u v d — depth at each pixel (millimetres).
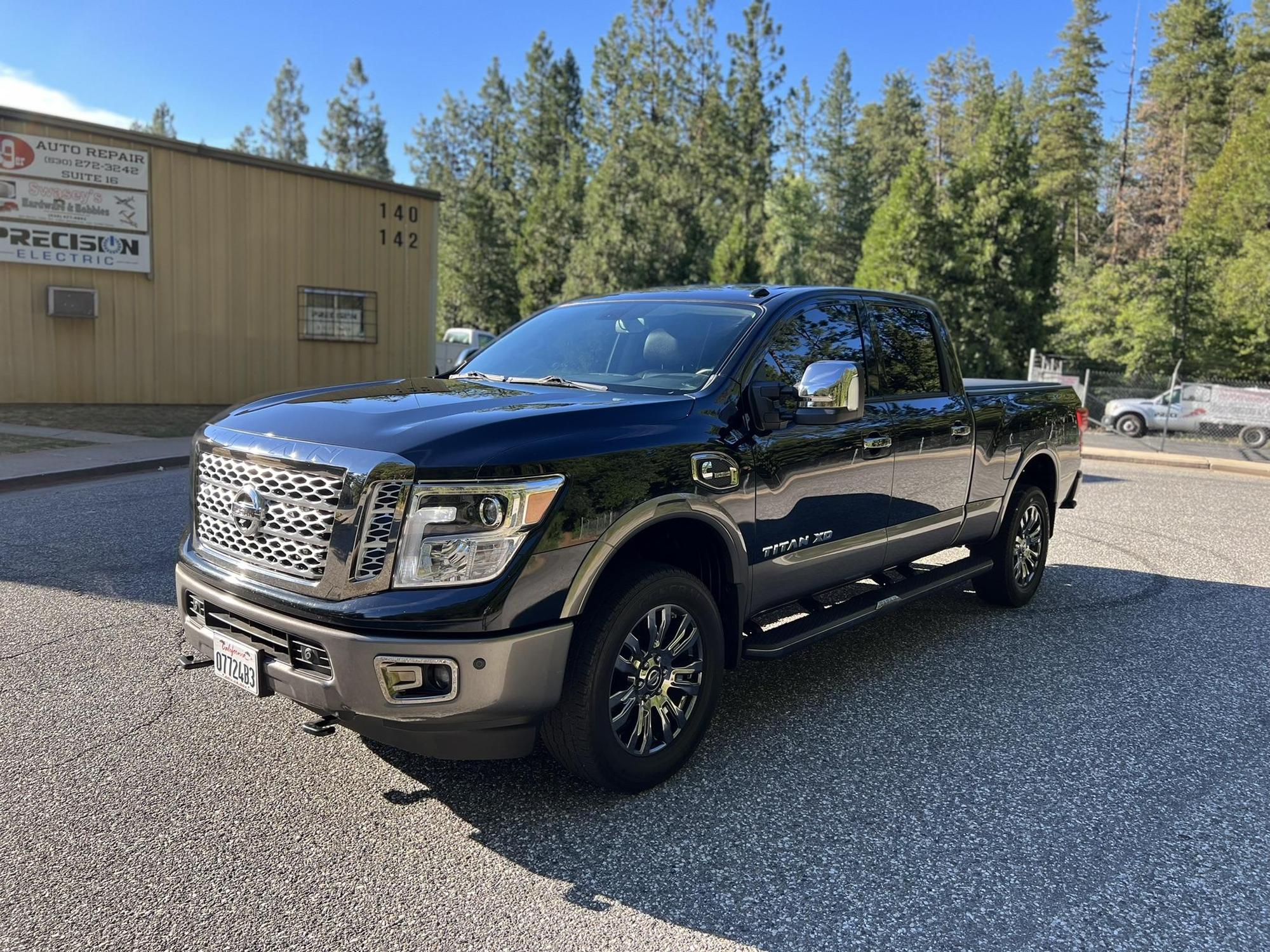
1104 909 2836
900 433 4633
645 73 56156
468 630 2857
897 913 2795
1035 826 3326
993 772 3748
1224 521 9922
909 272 31344
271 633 3086
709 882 2926
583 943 2609
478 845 3102
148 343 16656
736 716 4277
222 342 17500
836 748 3951
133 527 7629
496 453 2938
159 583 5996
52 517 8008
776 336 4109
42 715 4008
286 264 18125
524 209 65312
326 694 2922
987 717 4332
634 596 3244
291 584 3027
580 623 3182
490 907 2766
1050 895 2906
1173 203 62375
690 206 47875
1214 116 59469
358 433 3027
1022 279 31219
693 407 3613
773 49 53438
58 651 4770
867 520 4484
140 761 3623
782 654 3979
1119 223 64625
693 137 57250
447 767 3664
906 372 4898
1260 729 4258
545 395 3672
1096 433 22031
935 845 3184
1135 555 7984
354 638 2834
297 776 3547
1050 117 66438
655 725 3518
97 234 15867
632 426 3354
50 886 2793
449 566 2867
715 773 3680
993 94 78438
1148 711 4438
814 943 2643
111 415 15273
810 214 67125
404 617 2824
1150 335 28859
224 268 17328
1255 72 57250
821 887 2916
